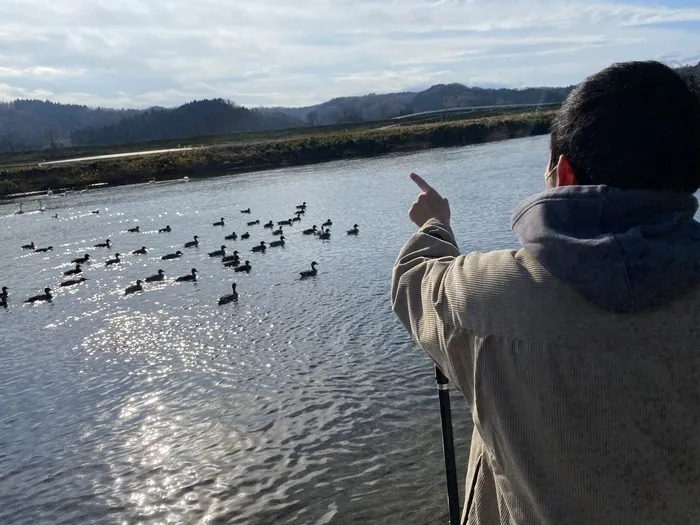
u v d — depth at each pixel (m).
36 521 12.15
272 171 85.69
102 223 51.66
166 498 12.40
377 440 13.51
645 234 1.84
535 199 2.08
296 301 25.31
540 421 1.94
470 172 60.47
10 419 16.95
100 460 14.17
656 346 1.81
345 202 52.06
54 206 64.75
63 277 34.31
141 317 25.53
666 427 1.83
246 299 26.44
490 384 2.04
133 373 19.36
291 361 18.73
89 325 25.20
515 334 1.97
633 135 1.94
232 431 14.74
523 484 2.04
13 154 132.38
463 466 11.91
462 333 2.13
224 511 11.78
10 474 13.98
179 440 14.66
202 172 89.69
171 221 50.31
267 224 44.16
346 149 96.44
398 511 11.07
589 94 2.06
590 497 1.91
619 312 1.79
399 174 66.38
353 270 29.59
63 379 19.58
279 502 11.83
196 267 34.09
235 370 18.58
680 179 1.99
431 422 13.94
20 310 28.59
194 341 21.80
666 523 1.89
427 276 2.41
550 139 2.30
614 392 1.84
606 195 1.91
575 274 1.81
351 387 16.30
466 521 2.56
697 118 1.99
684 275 1.77
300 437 14.08
